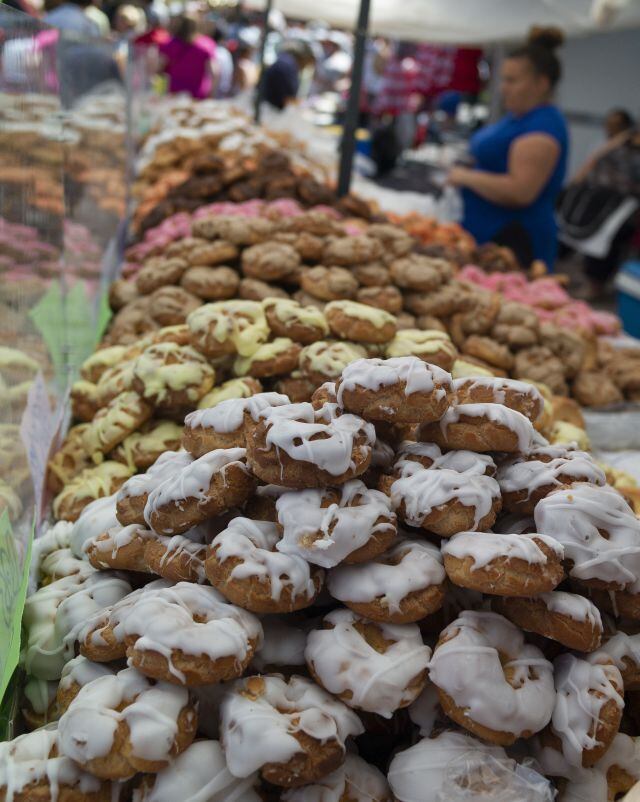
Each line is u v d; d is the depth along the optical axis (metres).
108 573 0.56
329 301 0.96
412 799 0.44
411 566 0.48
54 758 0.43
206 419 0.54
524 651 0.48
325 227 1.05
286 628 0.49
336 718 0.44
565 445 0.58
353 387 0.51
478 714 0.44
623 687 0.48
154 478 0.55
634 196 2.96
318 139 3.07
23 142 0.73
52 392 0.82
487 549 0.46
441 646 0.46
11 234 0.67
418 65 3.85
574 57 3.78
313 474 0.47
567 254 3.43
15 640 0.52
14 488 0.60
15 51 0.70
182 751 0.43
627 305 2.15
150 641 0.43
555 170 1.74
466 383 0.59
